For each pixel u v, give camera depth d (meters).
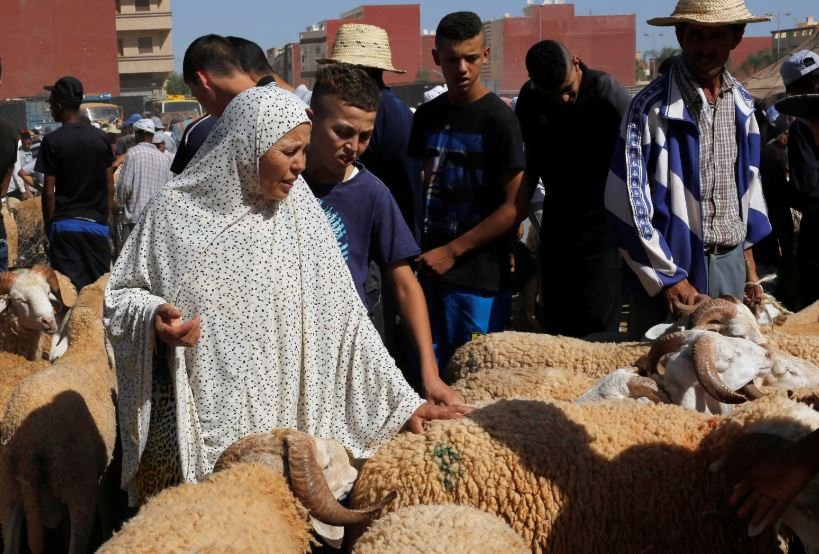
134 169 11.12
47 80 51.56
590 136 6.21
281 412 3.52
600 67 42.31
